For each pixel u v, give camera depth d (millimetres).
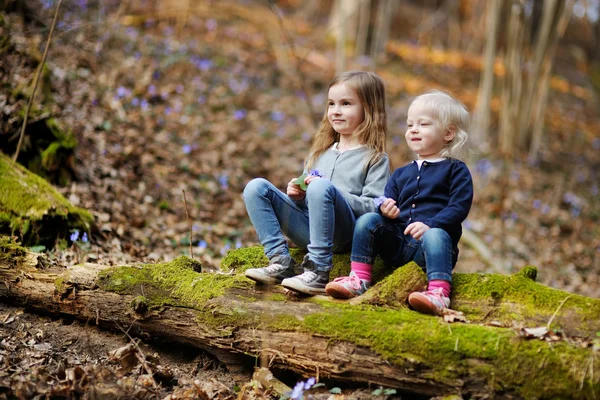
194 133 7535
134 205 5508
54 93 6434
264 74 10539
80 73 7316
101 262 4188
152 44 9492
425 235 3057
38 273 3457
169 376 3012
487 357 2564
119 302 3229
